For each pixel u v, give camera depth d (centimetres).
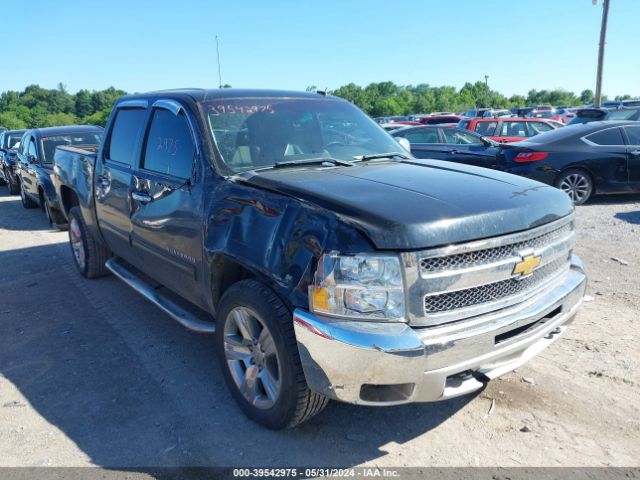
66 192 643
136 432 330
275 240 293
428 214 269
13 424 341
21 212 1137
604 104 3347
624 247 684
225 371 350
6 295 578
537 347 325
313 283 270
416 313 264
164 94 441
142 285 467
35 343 457
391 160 406
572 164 976
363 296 261
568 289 330
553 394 361
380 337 257
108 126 519
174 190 382
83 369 410
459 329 272
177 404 359
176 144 399
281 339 290
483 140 1045
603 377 379
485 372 295
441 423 334
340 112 453
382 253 259
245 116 399
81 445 319
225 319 337
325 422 337
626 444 311
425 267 262
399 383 263
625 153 973
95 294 572
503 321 283
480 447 311
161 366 412
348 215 270
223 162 361
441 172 356
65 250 769
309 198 291
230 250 319
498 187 320
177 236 381
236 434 326
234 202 327
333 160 381
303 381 291
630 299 514
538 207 306
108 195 494
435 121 2780
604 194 1067
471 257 273
